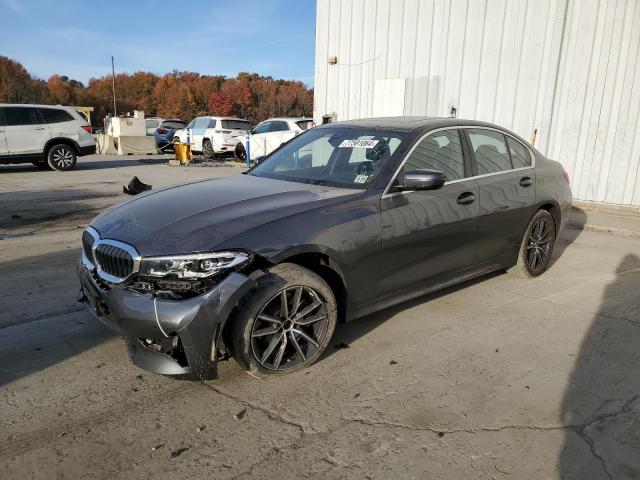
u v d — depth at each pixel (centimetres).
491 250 458
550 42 912
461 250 423
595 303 461
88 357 343
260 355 308
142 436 262
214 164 1759
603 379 326
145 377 320
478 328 401
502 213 454
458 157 429
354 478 234
